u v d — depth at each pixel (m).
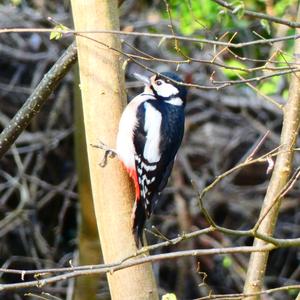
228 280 13.63
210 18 11.02
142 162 7.07
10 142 7.25
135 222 6.53
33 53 14.13
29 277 13.62
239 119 13.94
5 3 13.98
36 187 13.38
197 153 13.74
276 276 14.17
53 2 13.92
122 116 6.66
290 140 6.92
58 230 13.21
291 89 7.04
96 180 6.65
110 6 6.61
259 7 11.64
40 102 7.18
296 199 13.53
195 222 13.27
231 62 11.88
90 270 5.46
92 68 6.62
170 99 7.73
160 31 13.03
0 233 13.02
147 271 6.41
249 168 13.63
